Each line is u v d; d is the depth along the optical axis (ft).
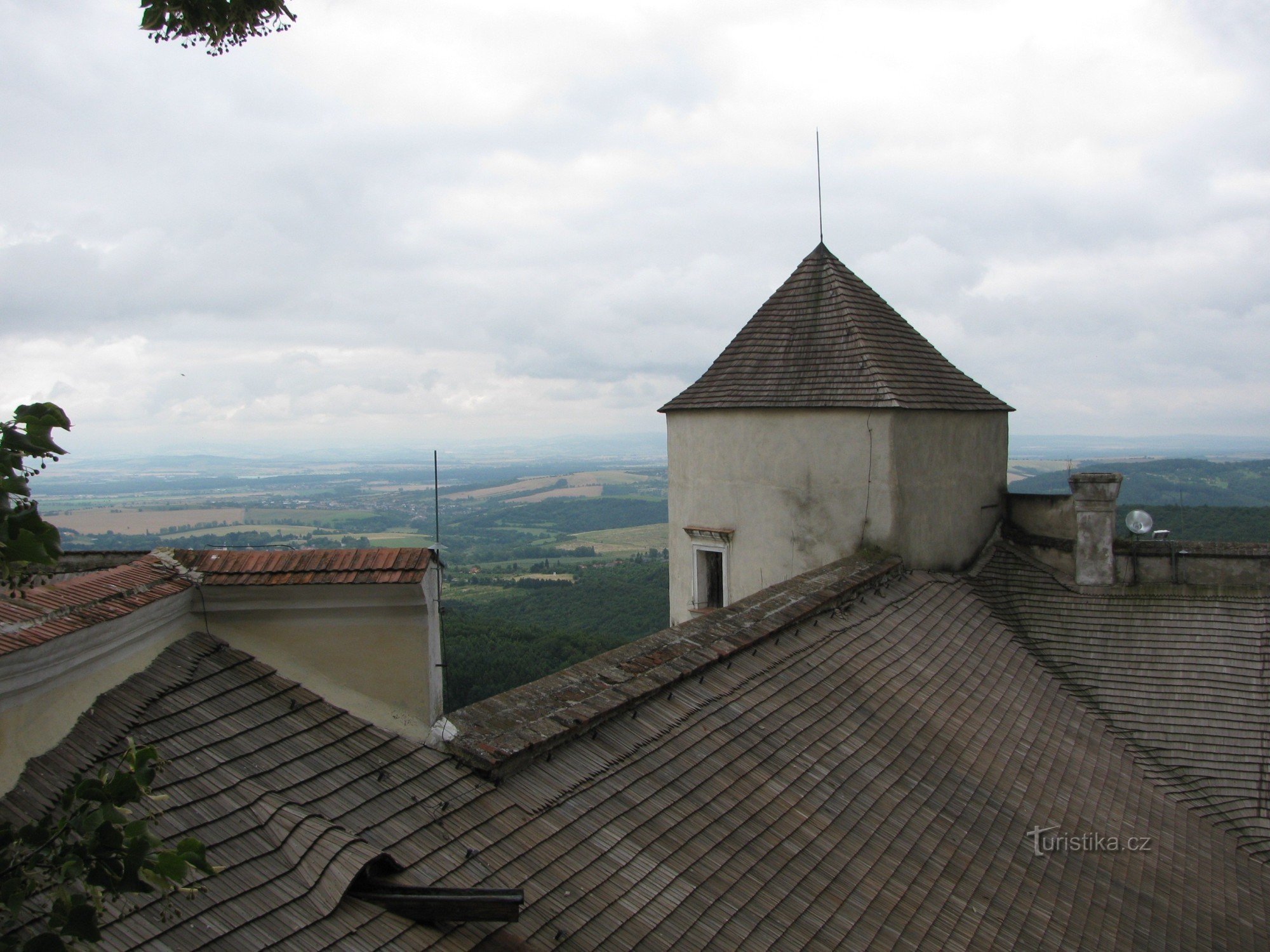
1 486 10.12
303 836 15.14
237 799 15.40
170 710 16.38
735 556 48.26
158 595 17.51
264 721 17.53
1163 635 41.98
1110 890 26.89
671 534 52.29
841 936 19.74
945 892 22.98
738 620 31.83
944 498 46.01
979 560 48.26
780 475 46.39
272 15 14.39
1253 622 41.11
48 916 11.65
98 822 9.83
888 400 42.45
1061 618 44.14
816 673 30.66
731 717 25.96
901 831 24.63
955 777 28.68
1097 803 31.78
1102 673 41.22
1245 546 42.55
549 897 17.11
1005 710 35.35
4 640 13.12
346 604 19.12
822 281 50.98
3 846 10.16
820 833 22.91
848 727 28.40
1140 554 44.50
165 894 11.76
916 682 33.47
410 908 15.03
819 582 37.81
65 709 14.71
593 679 25.02
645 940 17.17
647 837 19.97
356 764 17.88
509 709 22.06
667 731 24.07
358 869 14.96
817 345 47.96
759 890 19.94
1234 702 38.91
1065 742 35.45
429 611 19.51
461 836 17.47
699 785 22.53
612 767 21.74
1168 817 33.45
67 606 15.14
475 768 19.51
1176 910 27.40
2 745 13.16
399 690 19.44
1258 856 33.60
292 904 14.10
